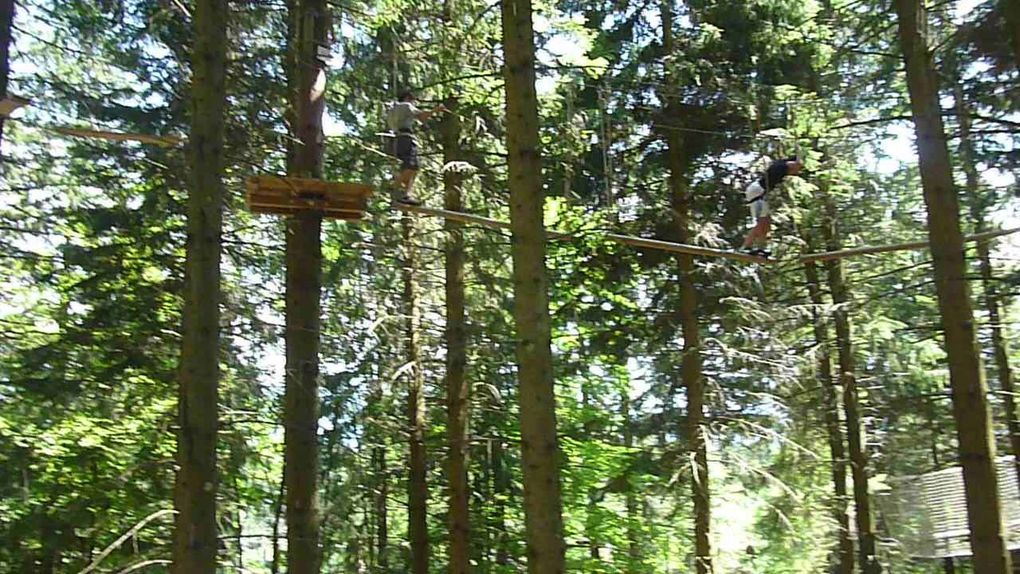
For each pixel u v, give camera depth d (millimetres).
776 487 15492
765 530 16984
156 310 12250
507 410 14750
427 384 14852
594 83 14477
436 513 15758
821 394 17203
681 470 13711
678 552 18609
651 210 14812
